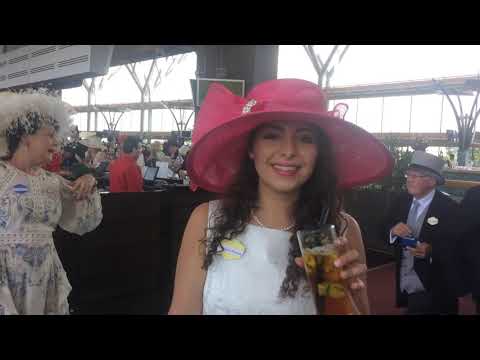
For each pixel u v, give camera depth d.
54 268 2.15
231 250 1.14
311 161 1.13
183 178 6.41
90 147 8.41
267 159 1.13
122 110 27.34
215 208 1.23
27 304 2.00
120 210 3.48
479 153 9.14
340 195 1.27
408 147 5.84
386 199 5.41
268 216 1.18
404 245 2.80
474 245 2.52
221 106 1.23
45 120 2.08
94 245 3.33
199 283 1.19
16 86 6.32
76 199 2.26
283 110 1.03
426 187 2.86
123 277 3.54
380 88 13.61
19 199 2.00
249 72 5.59
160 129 28.97
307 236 0.97
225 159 1.31
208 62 5.89
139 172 4.48
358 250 1.29
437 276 2.73
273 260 1.12
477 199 2.52
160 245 3.81
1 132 2.04
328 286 0.95
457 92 7.48
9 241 1.97
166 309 3.84
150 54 8.37
